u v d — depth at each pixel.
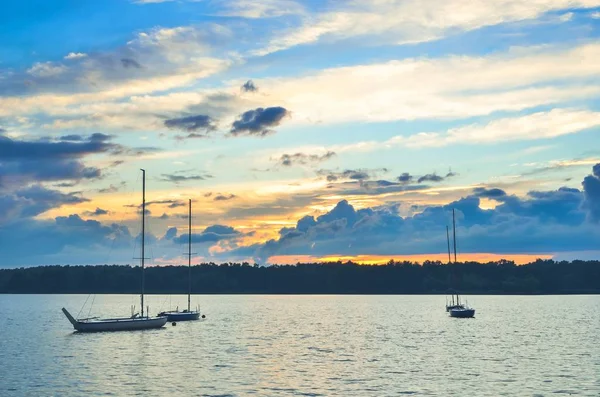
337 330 115.00
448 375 60.88
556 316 160.12
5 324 131.38
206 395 51.47
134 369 64.38
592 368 65.38
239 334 104.31
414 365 67.44
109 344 86.69
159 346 84.62
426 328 119.56
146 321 105.31
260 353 77.75
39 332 108.19
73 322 100.81
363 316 164.12
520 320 143.25
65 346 84.44
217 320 142.12
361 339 96.88
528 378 59.16
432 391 53.09
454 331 112.19
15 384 56.00
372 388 54.34
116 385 55.56
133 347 83.25
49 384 56.00
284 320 145.25
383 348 83.88
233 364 68.06
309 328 119.69
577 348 83.69
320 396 51.19
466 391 53.06
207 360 71.06
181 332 105.00
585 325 126.94
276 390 53.50
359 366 66.75
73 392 52.53
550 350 81.31
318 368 65.31
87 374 61.25
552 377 59.72
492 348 83.69
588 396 51.16
